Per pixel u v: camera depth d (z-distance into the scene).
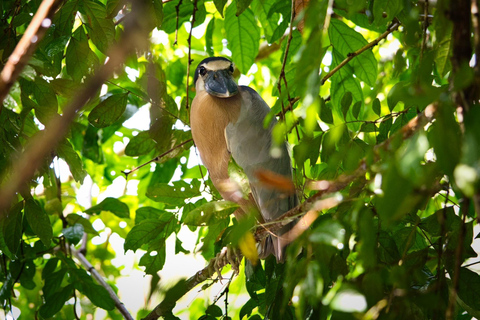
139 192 9.38
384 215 2.33
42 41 5.21
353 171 2.95
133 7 2.42
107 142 10.12
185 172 8.68
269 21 7.82
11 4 5.89
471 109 2.16
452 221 4.29
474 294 3.93
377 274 3.07
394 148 2.63
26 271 7.04
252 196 6.62
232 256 5.75
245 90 7.44
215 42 9.80
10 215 5.11
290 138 7.50
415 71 4.06
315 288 2.96
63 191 9.45
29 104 4.91
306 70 2.51
